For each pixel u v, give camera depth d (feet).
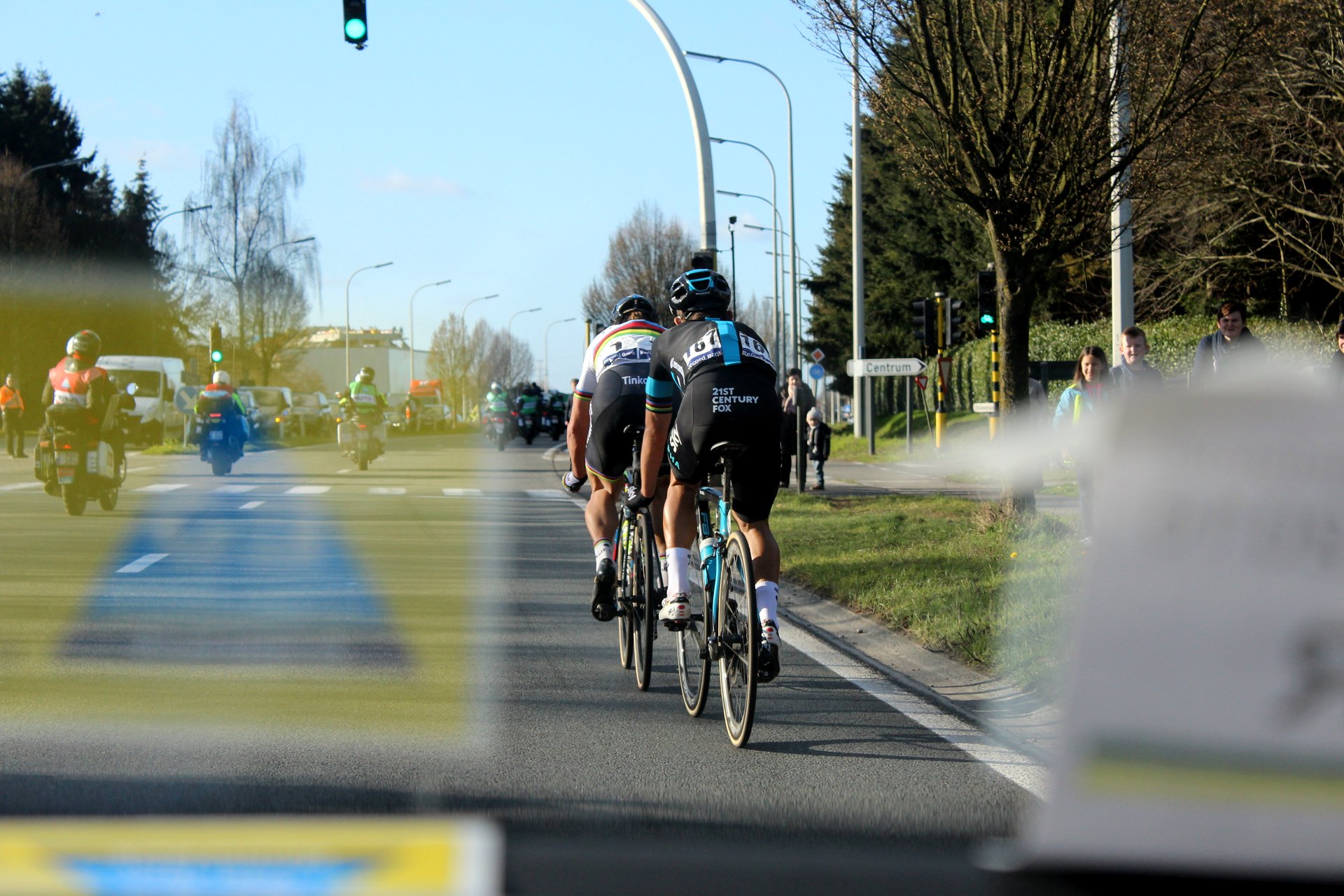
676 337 23.75
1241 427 3.98
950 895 6.09
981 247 188.24
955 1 50.96
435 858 5.68
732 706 22.68
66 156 311.68
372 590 41.65
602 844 8.21
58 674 27.61
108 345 250.57
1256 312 131.34
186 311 271.69
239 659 29.68
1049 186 52.54
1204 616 3.98
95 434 68.08
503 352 560.61
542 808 17.83
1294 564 3.90
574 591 42.16
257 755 20.84
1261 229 119.75
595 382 28.73
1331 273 114.21
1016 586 36.81
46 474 68.54
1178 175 56.44
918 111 53.52
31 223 230.89
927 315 107.45
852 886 6.98
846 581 40.65
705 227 72.43
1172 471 4.01
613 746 22.12
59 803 17.83
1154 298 129.18
